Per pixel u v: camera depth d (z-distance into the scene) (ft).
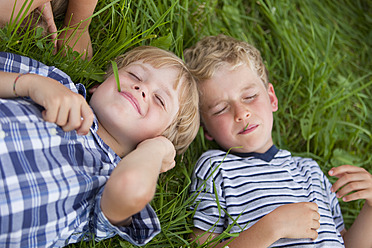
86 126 3.98
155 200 5.63
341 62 8.38
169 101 4.83
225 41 6.17
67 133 4.18
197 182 5.63
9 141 3.69
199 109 5.96
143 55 5.10
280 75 7.77
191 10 7.00
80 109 3.92
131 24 5.97
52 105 3.76
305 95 7.63
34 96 3.87
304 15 8.43
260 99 5.84
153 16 6.27
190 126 5.37
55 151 4.01
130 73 4.84
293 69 7.53
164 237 5.27
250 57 6.04
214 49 6.03
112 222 4.02
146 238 4.31
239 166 5.68
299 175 5.86
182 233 5.19
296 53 7.72
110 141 4.75
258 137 5.72
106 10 5.90
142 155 3.92
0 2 4.37
